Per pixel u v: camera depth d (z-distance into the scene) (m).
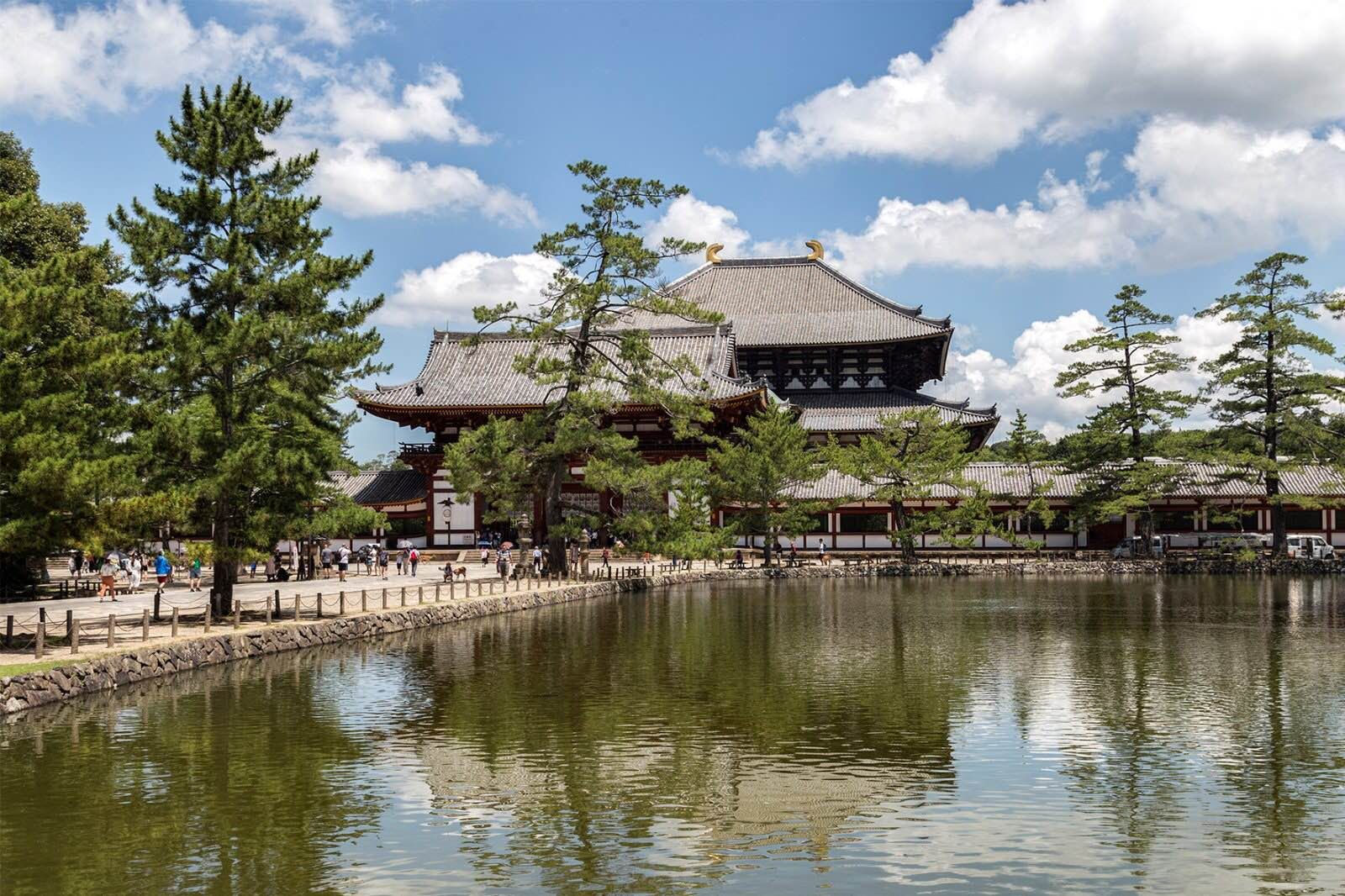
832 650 40.34
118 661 31.28
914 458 87.69
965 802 20.69
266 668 35.53
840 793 21.27
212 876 16.75
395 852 17.84
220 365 39.34
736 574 80.06
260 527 40.03
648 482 63.56
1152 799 20.83
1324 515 97.44
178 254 40.84
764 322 125.50
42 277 32.88
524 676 34.34
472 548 93.44
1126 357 93.00
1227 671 35.53
